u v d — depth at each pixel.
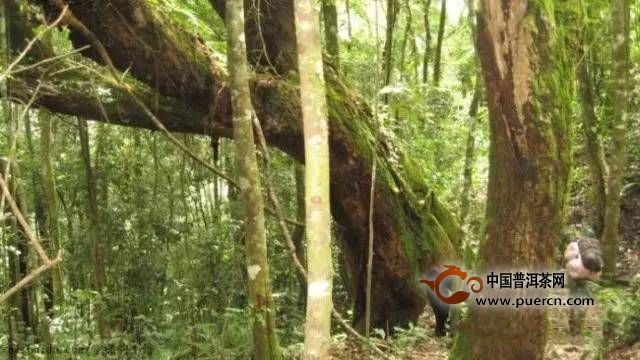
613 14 5.97
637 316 5.02
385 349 5.98
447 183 9.09
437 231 6.57
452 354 4.38
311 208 2.68
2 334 6.27
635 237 9.15
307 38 2.80
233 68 4.03
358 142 6.17
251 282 4.20
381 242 6.46
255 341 4.25
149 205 7.44
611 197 5.86
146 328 6.25
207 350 5.50
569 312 6.07
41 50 5.23
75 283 7.42
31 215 7.54
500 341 4.10
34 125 6.91
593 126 8.56
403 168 6.69
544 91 3.83
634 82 9.80
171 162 7.77
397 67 9.98
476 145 9.77
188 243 7.38
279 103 5.80
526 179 3.90
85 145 6.72
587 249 5.57
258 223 4.14
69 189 7.43
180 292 7.13
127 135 7.54
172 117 5.88
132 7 5.23
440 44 9.67
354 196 6.33
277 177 8.00
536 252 3.98
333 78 6.45
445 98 9.93
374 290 6.75
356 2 9.02
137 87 5.84
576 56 4.24
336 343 6.27
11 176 5.46
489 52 3.83
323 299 2.63
